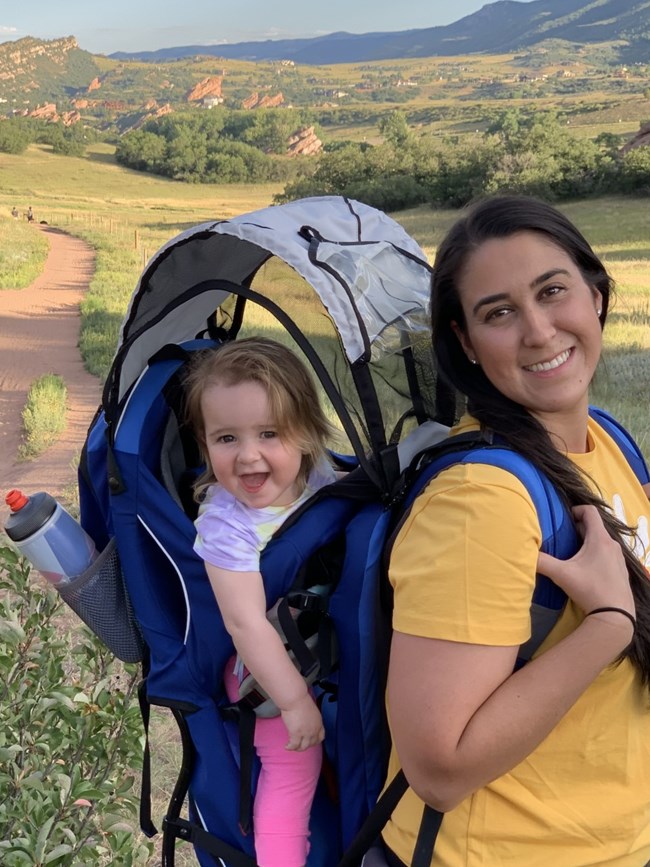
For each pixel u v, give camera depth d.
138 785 4.00
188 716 1.81
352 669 1.63
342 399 1.71
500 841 1.43
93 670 2.95
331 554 1.72
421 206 77.88
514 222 1.54
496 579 1.34
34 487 8.83
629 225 48.34
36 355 18.34
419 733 1.34
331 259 1.78
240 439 1.74
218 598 1.71
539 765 1.45
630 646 1.47
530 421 1.52
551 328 1.53
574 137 73.81
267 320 6.17
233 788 1.78
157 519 1.80
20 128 187.25
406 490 1.61
